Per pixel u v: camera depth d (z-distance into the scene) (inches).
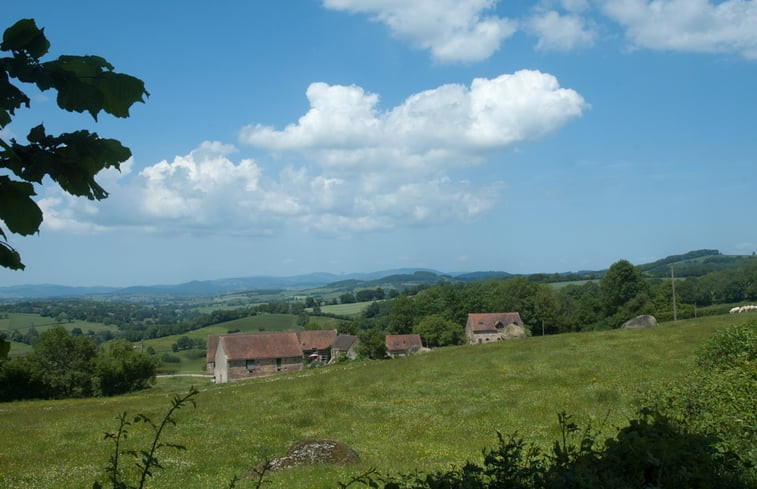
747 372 529.7
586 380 1047.6
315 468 578.9
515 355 1402.6
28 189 111.6
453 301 4530.0
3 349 119.2
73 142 115.2
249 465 643.5
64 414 1234.0
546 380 1083.3
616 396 860.6
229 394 1354.6
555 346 1488.7
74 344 2876.5
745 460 329.1
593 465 293.9
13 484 597.3
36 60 106.8
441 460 608.1
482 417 839.7
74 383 2844.5
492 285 4717.0
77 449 788.0
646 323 1907.0
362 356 3833.7
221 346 3388.3
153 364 3053.6
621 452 302.8
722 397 456.4
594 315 3981.3
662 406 481.1
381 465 586.9
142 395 2146.9
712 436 350.6
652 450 294.0
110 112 115.3
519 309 4360.2
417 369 1396.4
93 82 111.1
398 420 871.7
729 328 775.7
